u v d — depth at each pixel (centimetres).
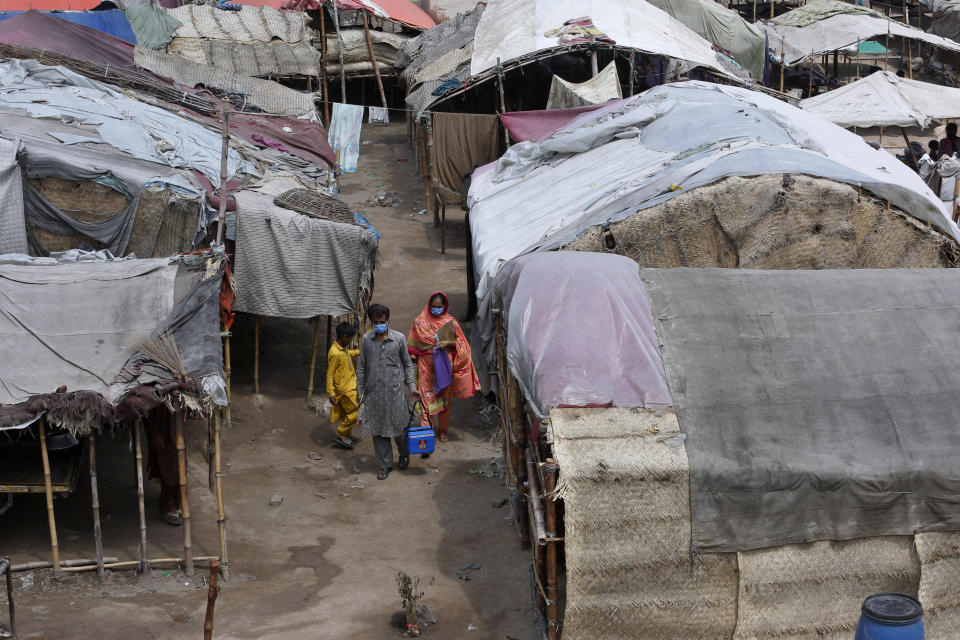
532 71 1958
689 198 880
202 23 2098
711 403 672
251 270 1105
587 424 657
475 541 898
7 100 1226
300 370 1266
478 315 997
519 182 1268
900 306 745
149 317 817
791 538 642
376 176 2175
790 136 1118
